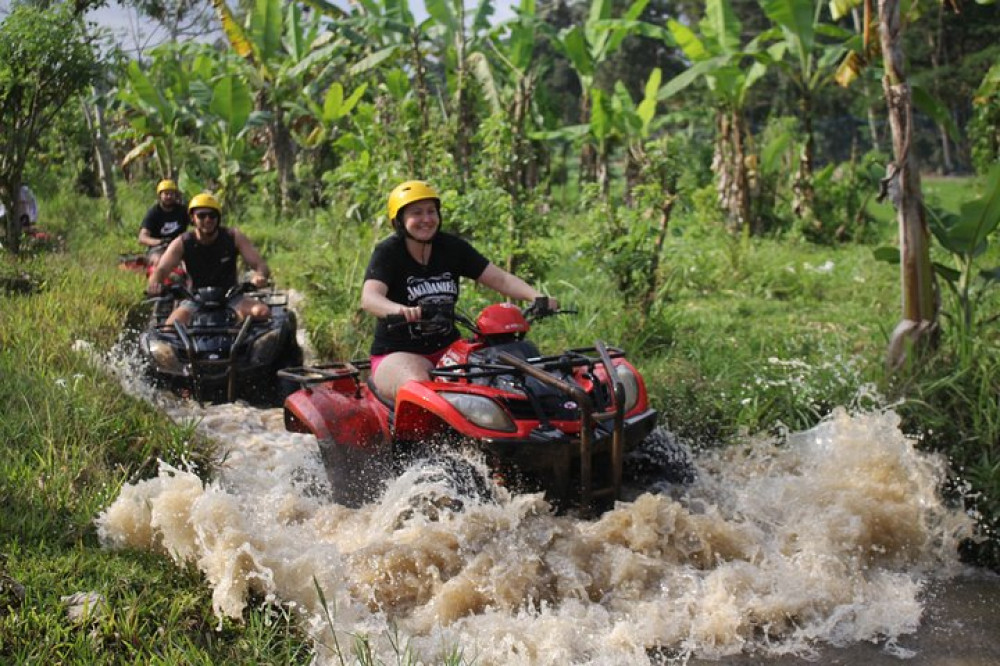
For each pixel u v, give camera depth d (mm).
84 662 3609
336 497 5438
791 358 7617
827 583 4527
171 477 5188
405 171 11758
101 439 5863
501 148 10922
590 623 4250
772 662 4012
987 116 17406
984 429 5707
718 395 6863
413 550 4703
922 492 5289
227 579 4203
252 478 5965
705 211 19000
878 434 5465
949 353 6562
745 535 4898
